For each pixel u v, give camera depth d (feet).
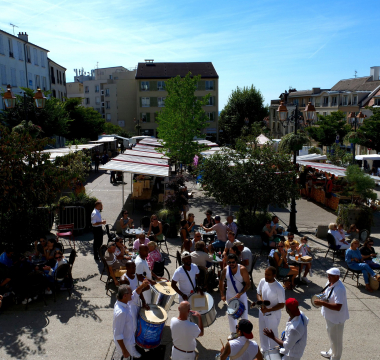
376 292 29.58
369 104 160.15
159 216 44.50
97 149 137.39
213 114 203.31
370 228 47.24
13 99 43.98
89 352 20.52
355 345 21.80
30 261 28.71
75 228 43.91
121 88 229.86
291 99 232.73
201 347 21.29
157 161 70.13
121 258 29.53
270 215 43.88
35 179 32.53
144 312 19.56
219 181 41.83
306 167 80.74
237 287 20.84
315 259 37.50
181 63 215.31
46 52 148.36
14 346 20.92
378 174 109.29
